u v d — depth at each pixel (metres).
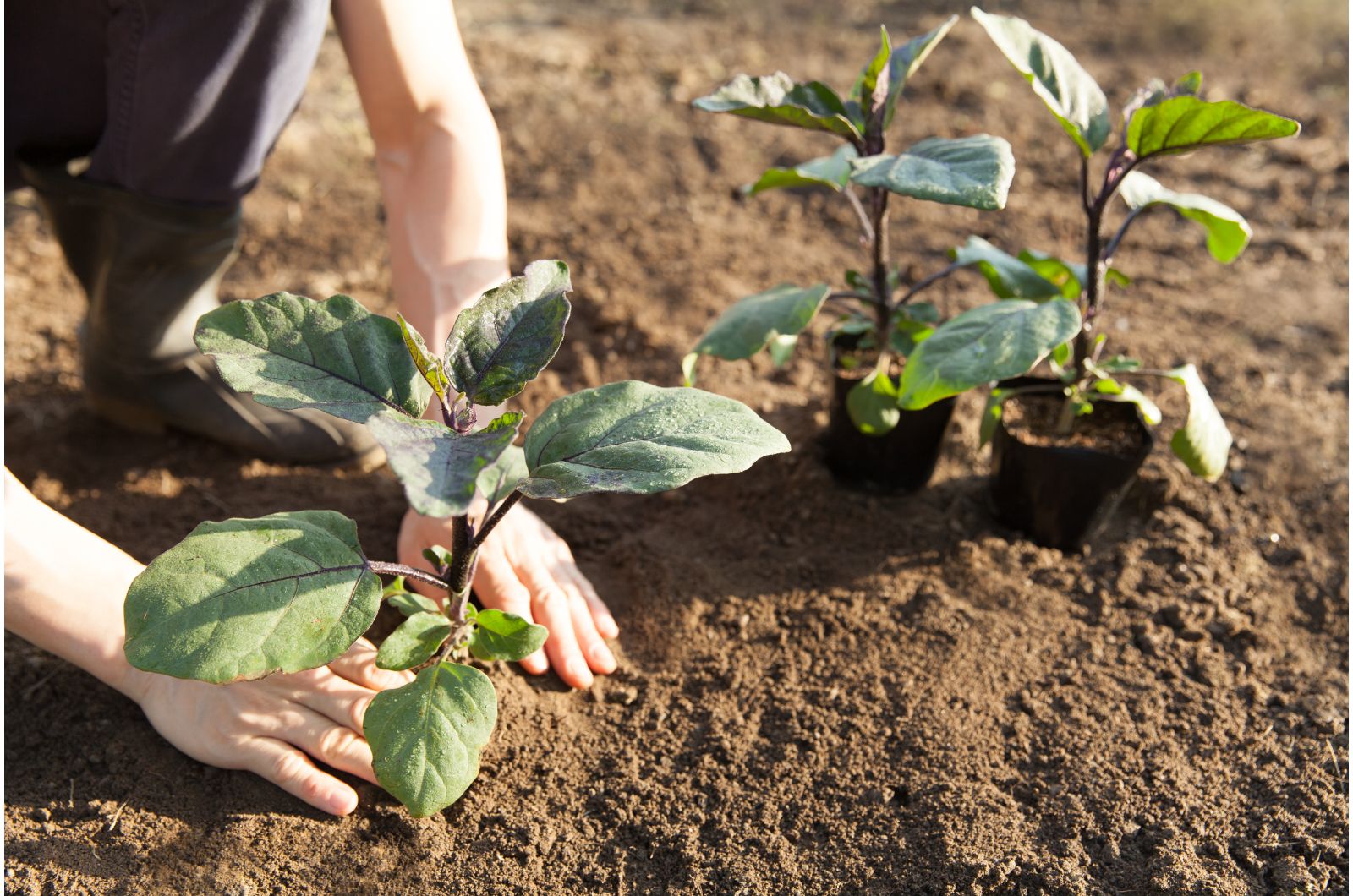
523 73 2.14
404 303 1.36
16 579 1.18
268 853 1.20
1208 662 1.35
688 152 1.98
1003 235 1.83
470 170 1.37
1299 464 1.52
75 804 1.23
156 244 1.40
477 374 1.11
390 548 1.43
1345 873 1.21
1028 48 1.32
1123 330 1.68
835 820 1.24
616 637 1.36
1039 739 1.29
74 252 1.46
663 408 1.12
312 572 1.12
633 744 1.29
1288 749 1.29
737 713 1.31
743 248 1.81
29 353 1.64
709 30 2.33
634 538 1.45
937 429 1.45
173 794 1.23
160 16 1.28
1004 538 1.45
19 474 1.49
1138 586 1.41
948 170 1.20
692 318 1.70
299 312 1.12
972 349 1.27
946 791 1.25
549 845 1.22
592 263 1.78
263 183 1.90
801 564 1.42
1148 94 1.32
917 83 2.12
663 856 1.22
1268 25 2.32
